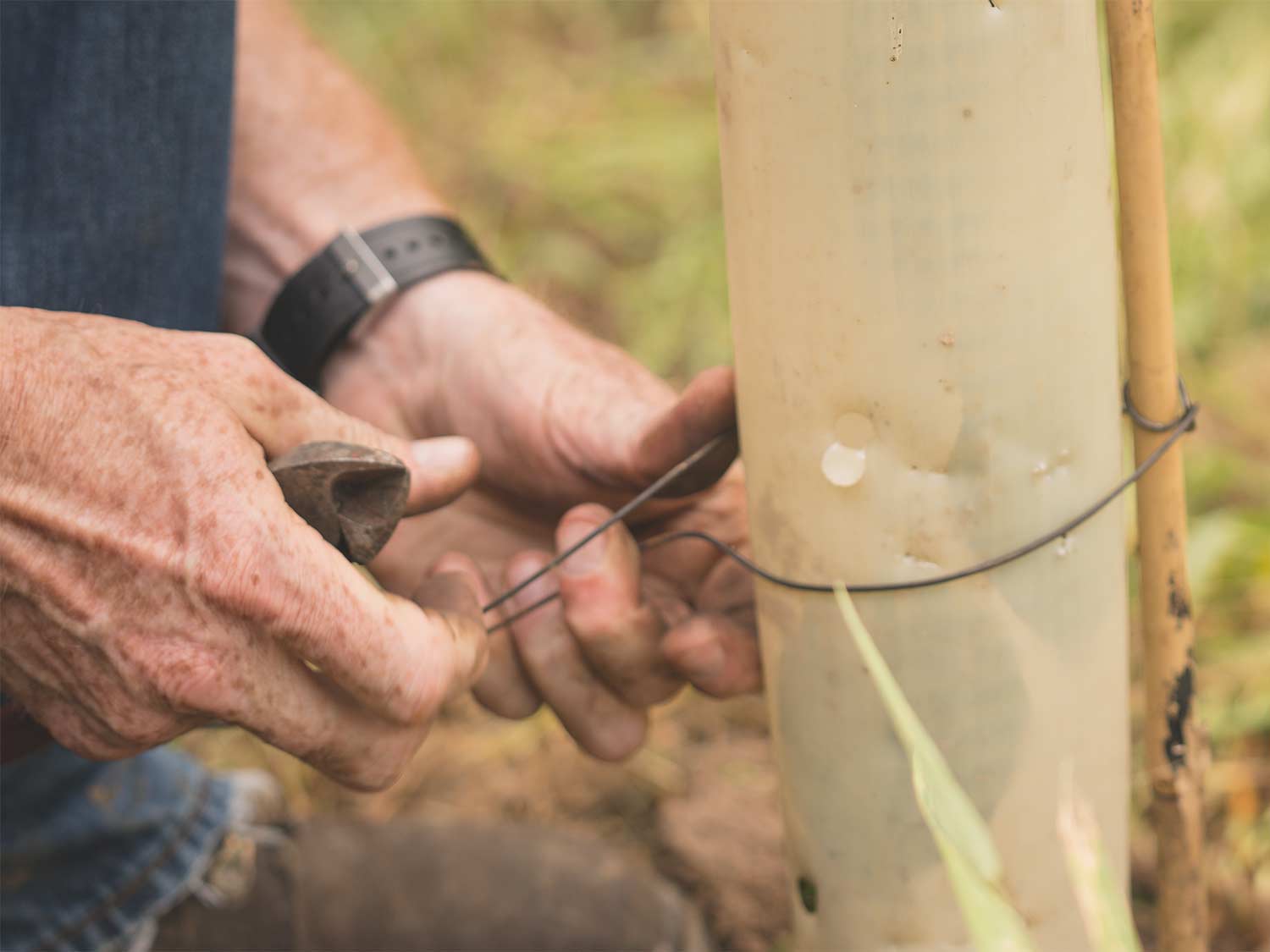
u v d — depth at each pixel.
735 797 1.15
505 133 2.12
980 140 0.42
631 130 2.07
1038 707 0.50
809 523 0.48
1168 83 1.76
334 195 0.81
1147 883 0.98
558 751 1.25
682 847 1.10
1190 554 1.17
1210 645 1.18
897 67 0.41
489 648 0.63
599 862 0.93
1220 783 1.05
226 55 0.72
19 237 0.66
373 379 0.79
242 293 0.83
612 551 0.63
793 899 0.58
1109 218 0.46
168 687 0.48
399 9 2.33
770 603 0.52
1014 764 0.50
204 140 0.72
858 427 0.46
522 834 0.96
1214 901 0.97
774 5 0.42
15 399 0.47
